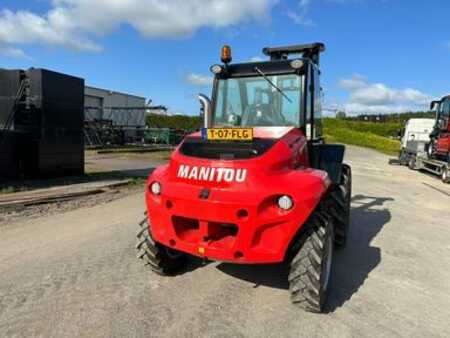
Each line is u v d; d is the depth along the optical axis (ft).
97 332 9.84
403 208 28.58
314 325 10.59
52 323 10.23
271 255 10.29
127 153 76.02
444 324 11.05
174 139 115.24
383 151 127.75
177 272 13.97
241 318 10.81
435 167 54.03
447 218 25.66
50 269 13.93
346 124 214.48
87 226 20.01
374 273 14.85
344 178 18.16
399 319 11.24
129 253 15.85
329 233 11.66
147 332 9.91
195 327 10.24
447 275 14.94
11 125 37.24
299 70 14.56
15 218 21.29
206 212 10.57
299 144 12.81
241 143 11.54
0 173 34.88
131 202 26.96
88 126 95.86
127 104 129.90
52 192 29.40
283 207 10.16
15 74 36.68
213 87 16.07
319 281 10.88
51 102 37.09
